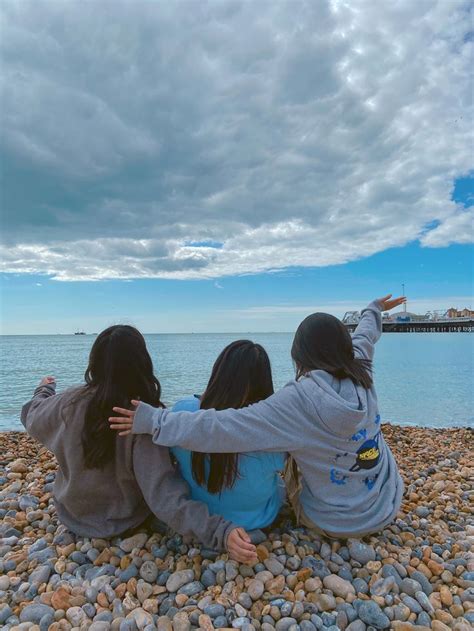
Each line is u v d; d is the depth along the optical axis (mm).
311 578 2457
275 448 2502
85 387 2779
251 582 2391
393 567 2578
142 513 2977
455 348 41281
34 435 2928
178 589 2424
